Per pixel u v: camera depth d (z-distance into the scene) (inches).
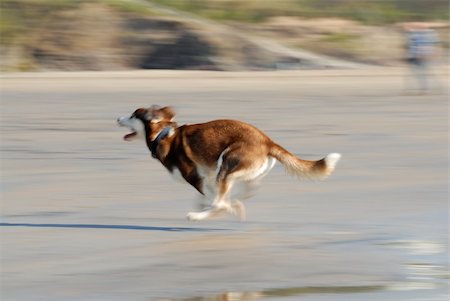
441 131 837.2
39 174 619.5
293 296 338.3
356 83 1529.3
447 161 663.8
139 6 2295.8
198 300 334.3
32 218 485.1
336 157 445.1
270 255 402.6
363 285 352.8
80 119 955.3
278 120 938.7
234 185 489.1
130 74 1830.7
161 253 408.2
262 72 1925.4
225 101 1175.6
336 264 385.7
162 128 464.4
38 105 1125.7
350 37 2380.7
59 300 334.0
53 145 756.0
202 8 2464.3
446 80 1547.7
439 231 446.6
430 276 365.1
